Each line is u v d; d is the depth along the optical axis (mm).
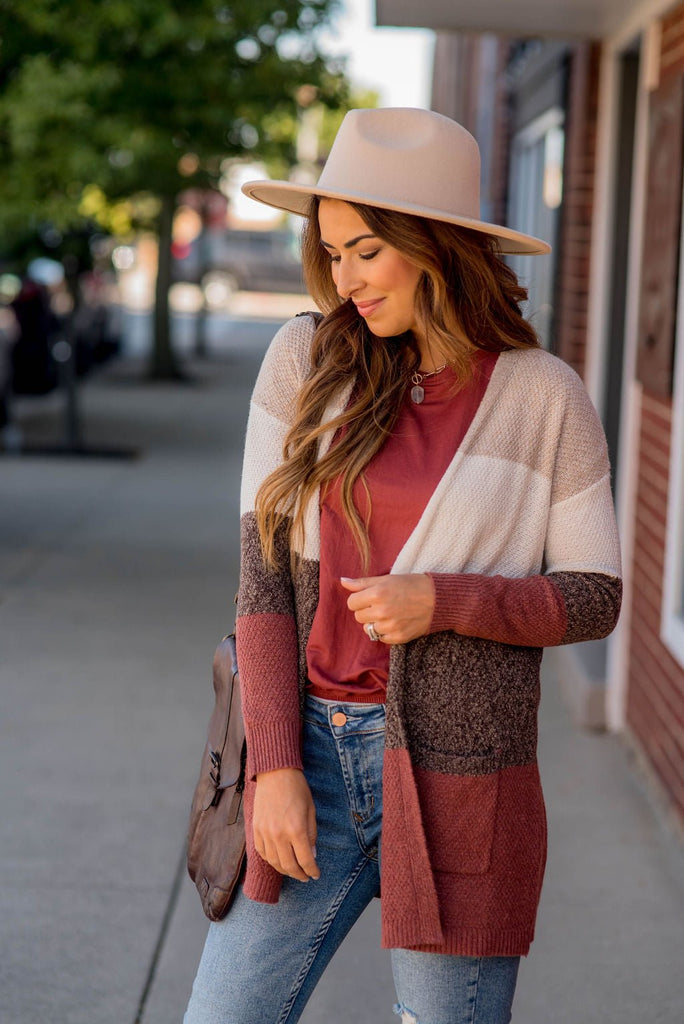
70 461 11195
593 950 3412
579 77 5879
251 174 13594
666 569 4301
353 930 3512
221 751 1942
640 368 4699
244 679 1847
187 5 8336
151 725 5000
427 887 1792
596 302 5723
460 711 1814
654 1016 3107
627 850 4027
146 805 4238
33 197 8602
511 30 5508
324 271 1962
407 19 5469
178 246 32688
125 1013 3035
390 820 1805
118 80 8180
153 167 9305
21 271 12625
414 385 1873
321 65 9516
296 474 1838
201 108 8789
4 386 11469
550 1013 3107
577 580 1850
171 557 7852
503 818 1832
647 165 4621
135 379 17312
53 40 8164
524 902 1855
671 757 4199
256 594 1874
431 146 1804
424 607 1755
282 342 1963
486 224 1762
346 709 1866
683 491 4160
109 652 5930
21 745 4742
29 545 8055
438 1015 1855
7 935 3371
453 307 1800
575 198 5898
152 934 3410
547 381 1860
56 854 3852
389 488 1823
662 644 4363
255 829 1802
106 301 18625
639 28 4879
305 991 1911
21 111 8023
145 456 11539
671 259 4188
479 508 1817
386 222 1762
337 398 1883
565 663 5656
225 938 1892
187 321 27797
